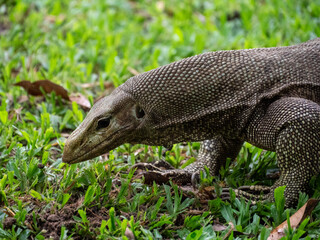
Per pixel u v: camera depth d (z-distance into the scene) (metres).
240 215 5.16
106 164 6.16
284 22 10.18
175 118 5.46
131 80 5.56
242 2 11.64
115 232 4.88
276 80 5.38
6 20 11.25
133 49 9.93
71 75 8.92
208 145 6.25
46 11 11.55
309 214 5.09
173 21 11.40
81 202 5.37
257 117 5.37
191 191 5.58
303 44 5.82
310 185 5.37
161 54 9.83
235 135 5.56
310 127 5.12
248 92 5.37
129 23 11.31
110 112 5.42
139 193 5.56
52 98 7.77
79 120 7.39
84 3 12.02
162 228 5.10
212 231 4.96
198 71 5.42
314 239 4.86
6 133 6.80
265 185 5.97
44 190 5.69
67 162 5.54
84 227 4.93
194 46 9.83
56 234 4.99
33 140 6.36
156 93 5.41
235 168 6.19
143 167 6.23
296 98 5.27
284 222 4.93
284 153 5.20
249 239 4.78
